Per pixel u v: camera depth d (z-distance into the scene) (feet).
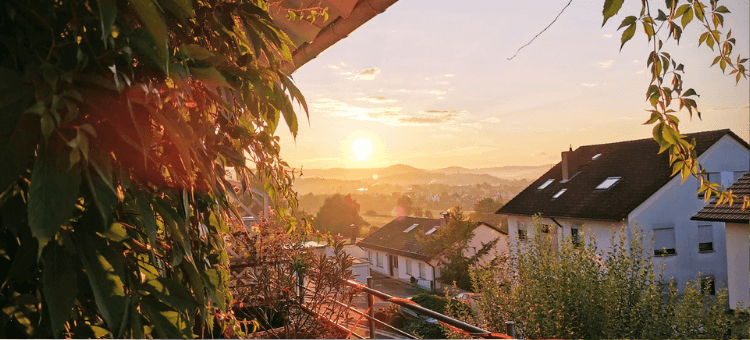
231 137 3.98
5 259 2.33
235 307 10.52
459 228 90.63
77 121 2.16
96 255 2.23
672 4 4.49
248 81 3.43
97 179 2.22
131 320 2.29
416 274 104.78
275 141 5.08
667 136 5.00
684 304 22.89
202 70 2.80
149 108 2.30
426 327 34.42
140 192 2.54
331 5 7.16
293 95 3.67
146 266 2.90
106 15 2.08
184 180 2.81
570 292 25.14
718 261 61.31
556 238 68.13
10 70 1.99
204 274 3.21
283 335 10.41
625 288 25.23
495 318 26.61
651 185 61.00
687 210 60.90
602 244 62.08
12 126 1.92
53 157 1.97
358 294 11.39
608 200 63.82
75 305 2.40
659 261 58.90
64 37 2.33
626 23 4.54
